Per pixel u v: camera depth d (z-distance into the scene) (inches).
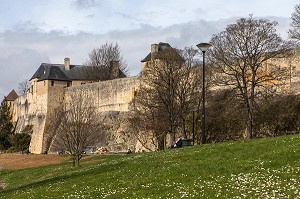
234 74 2182.6
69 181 1123.3
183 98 2393.0
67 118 2593.5
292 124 2068.2
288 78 2272.4
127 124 3026.6
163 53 2603.3
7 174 2048.5
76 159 1972.2
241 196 701.3
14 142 4384.8
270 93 2309.3
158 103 2389.3
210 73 2365.9
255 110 2193.7
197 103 2428.6
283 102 2150.6
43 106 4303.6
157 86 2438.5
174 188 831.1
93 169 1248.8
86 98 3535.9
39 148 4124.0
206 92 2429.9
